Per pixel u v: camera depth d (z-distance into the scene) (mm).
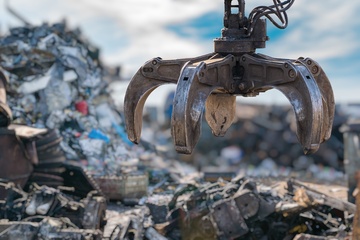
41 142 14594
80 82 21609
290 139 25625
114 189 15734
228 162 25938
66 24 23547
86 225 11453
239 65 5086
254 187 12672
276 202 12062
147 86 5227
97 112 21922
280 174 20547
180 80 4582
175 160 26344
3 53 21031
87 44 23797
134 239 11914
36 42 21797
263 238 11891
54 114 20141
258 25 5230
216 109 5691
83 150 19578
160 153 23141
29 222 10461
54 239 10195
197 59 5211
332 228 11820
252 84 4980
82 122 20438
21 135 13742
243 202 11898
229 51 5109
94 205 11828
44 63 21094
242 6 5273
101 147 19844
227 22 5328
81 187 14766
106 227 12188
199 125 4590
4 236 10227
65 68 21406
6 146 13312
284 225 11828
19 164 13680
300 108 4652
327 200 12492
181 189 13008
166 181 18703
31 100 20234
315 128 4605
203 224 11875
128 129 5281
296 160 25047
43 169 14523
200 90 4699
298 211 11766
